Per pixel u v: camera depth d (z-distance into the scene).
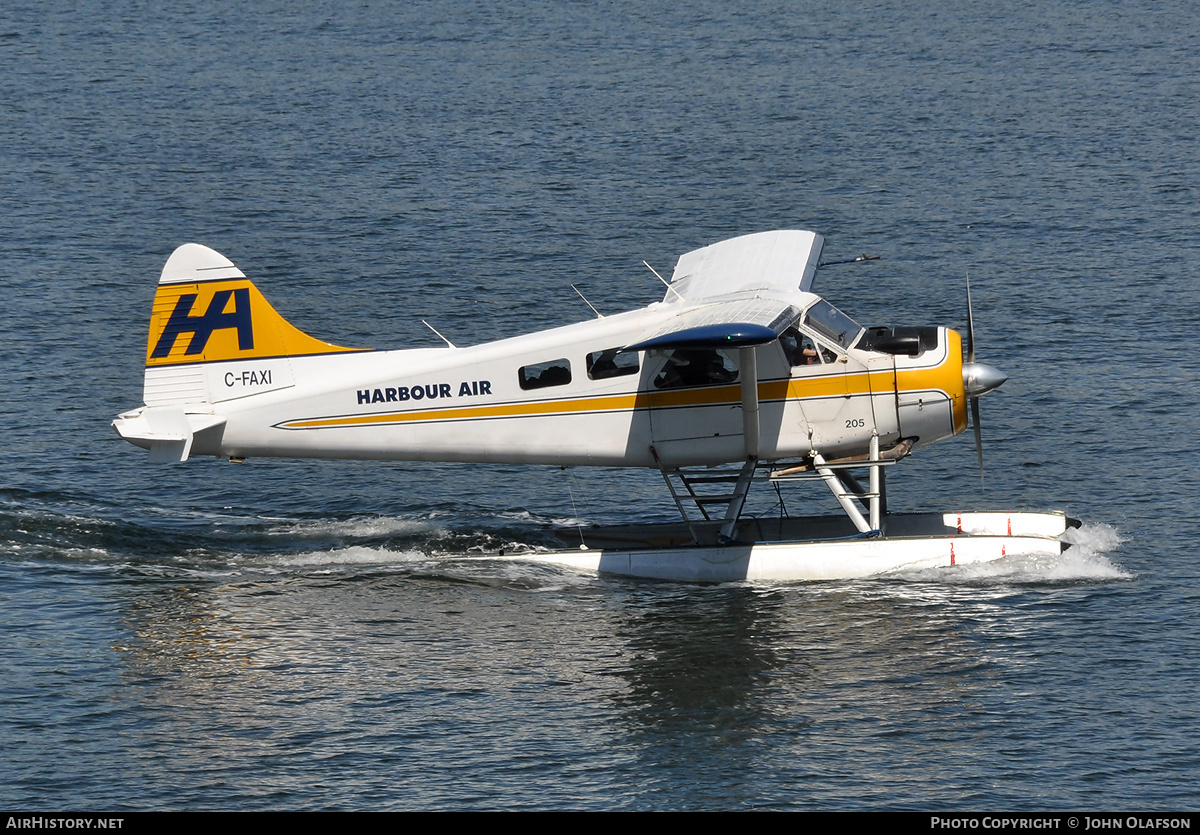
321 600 62.03
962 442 83.25
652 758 48.59
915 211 145.75
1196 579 62.16
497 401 66.31
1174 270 120.06
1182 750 48.34
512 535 70.50
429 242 135.88
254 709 52.00
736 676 54.38
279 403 66.88
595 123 197.88
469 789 46.84
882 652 56.06
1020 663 54.78
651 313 65.69
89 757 48.62
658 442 65.88
